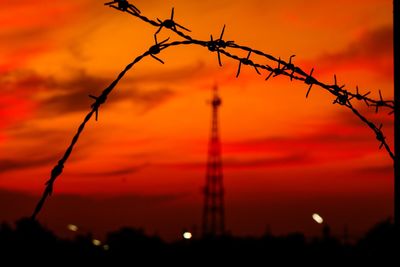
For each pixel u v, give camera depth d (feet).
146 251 81.35
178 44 15.57
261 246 96.27
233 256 95.40
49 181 12.70
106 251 74.02
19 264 11.95
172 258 87.76
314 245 80.12
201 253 93.50
